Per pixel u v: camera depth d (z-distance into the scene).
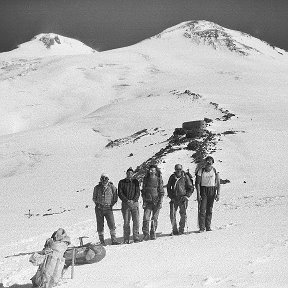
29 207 38.84
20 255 13.07
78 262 9.95
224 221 15.08
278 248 9.74
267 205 18.72
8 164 87.75
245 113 89.81
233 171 39.78
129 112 116.88
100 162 64.56
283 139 49.88
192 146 48.78
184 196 13.71
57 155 88.31
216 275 8.08
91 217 23.98
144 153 61.12
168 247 11.05
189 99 123.25
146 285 7.74
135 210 13.46
